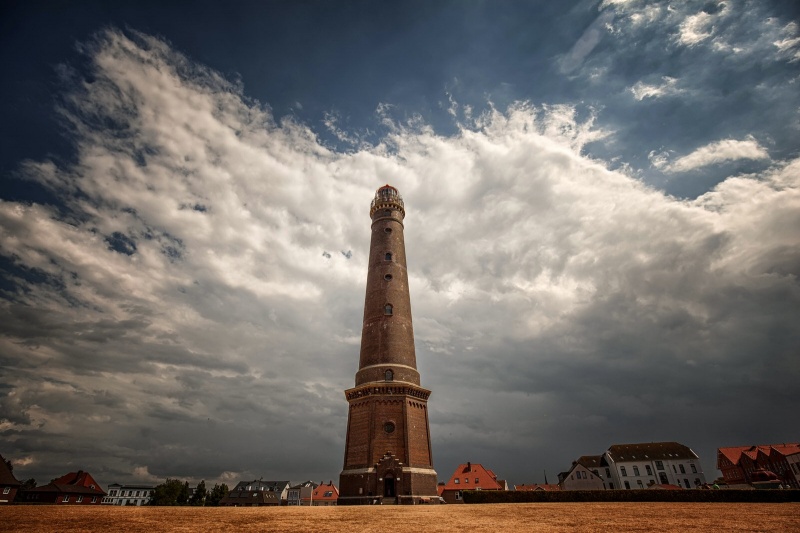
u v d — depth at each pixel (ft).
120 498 527.40
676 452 360.28
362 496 141.79
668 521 73.92
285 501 484.74
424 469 149.79
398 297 181.68
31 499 285.84
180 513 78.95
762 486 172.76
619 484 352.69
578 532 61.52
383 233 199.00
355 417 159.63
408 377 163.73
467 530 63.72
